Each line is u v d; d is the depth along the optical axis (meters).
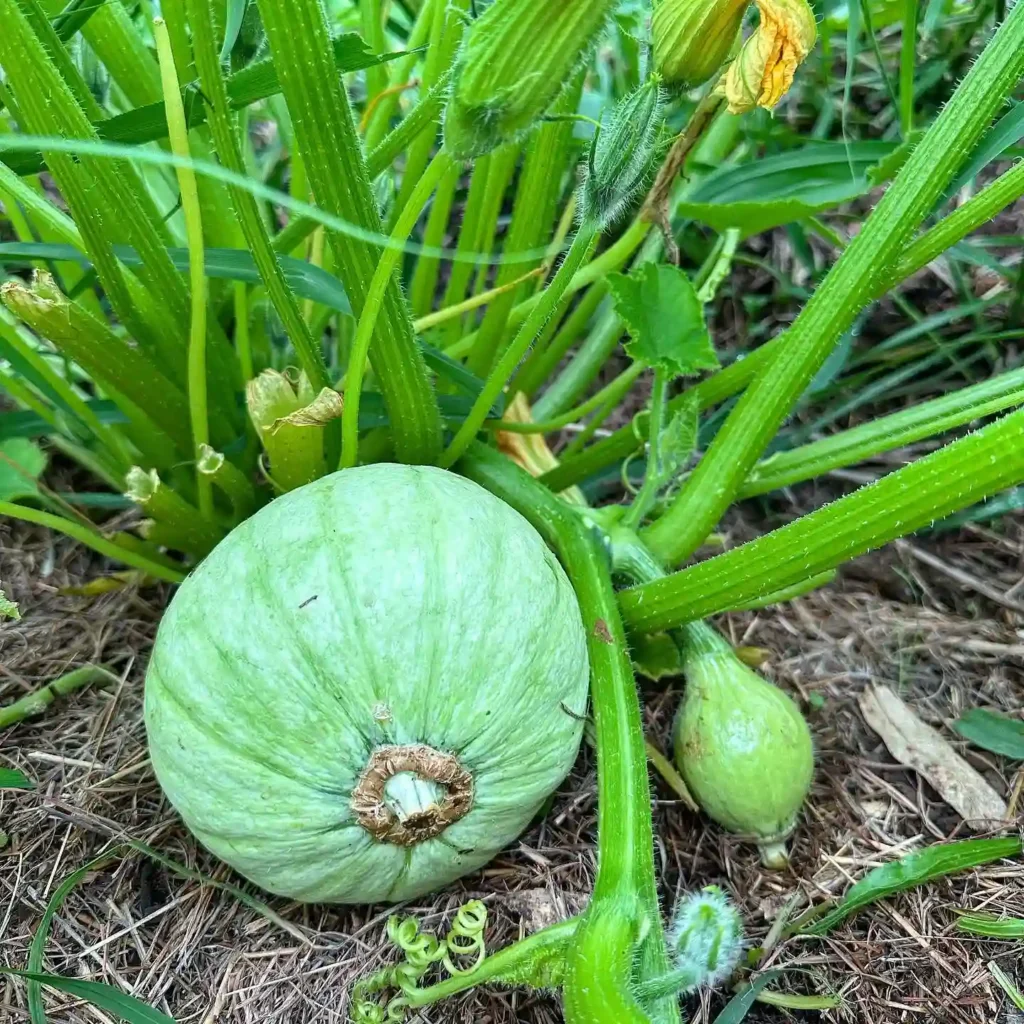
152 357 0.44
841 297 0.41
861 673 0.51
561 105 0.45
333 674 0.33
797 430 0.61
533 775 0.36
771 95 0.33
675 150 0.38
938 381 0.61
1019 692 0.50
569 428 0.65
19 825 0.42
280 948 0.39
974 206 0.42
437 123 0.41
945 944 0.40
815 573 0.38
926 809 0.45
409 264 0.63
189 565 0.50
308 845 0.34
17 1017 0.36
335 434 0.45
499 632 0.34
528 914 0.39
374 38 0.50
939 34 0.62
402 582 0.34
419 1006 0.34
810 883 0.42
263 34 0.40
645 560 0.44
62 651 0.49
